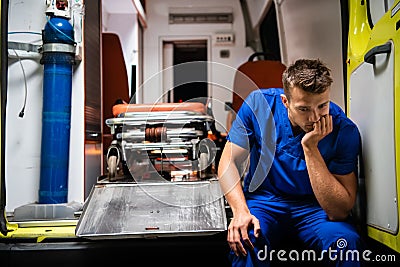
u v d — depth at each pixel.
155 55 4.63
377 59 1.49
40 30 1.88
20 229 1.63
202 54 4.77
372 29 1.62
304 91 1.45
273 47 4.36
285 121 1.71
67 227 1.67
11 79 1.88
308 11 3.25
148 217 1.55
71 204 1.78
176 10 4.65
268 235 1.58
